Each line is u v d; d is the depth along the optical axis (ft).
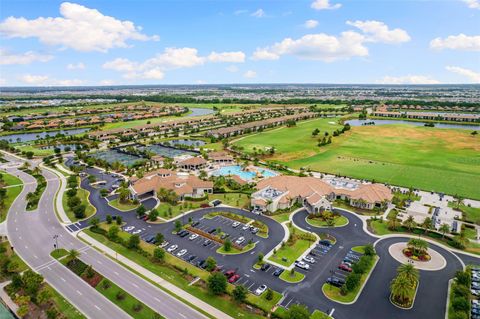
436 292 282.56
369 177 602.03
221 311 257.96
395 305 265.75
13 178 603.26
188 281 295.89
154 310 257.75
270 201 445.78
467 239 356.38
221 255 340.59
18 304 262.67
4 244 359.25
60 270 312.29
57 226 405.80
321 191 484.33
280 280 297.94
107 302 267.59
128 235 382.63
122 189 492.95
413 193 508.12
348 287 278.46
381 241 370.73
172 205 470.39
